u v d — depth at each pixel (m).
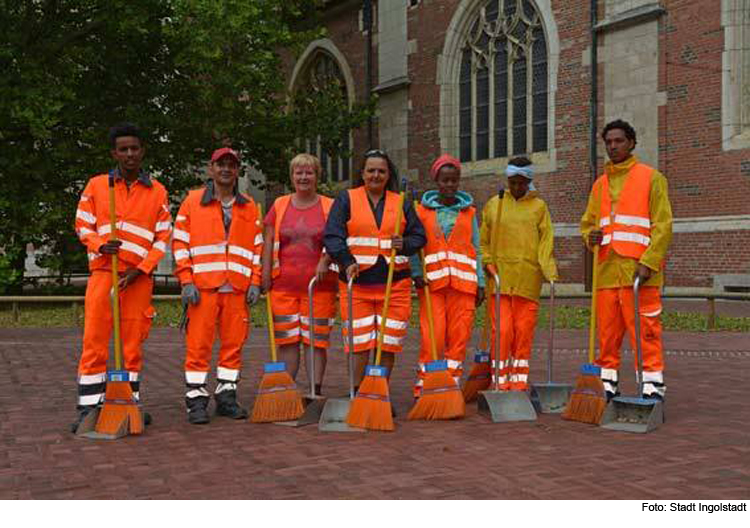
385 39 23.83
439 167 5.80
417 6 22.69
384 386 5.15
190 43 15.66
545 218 6.10
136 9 16.33
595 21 17.84
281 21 18.27
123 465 4.27
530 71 19.62
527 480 3.93
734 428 5.14
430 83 22.31
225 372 5.68
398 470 4.14
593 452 4.51
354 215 5.57
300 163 5.80
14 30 16.91
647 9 16.72
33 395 6.53
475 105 21.23
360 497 3.65
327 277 5.81
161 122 17.77
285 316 5.84
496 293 5.88
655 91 16.75
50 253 17.94
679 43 16.36
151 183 5.34
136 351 5.34
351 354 5.48
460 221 5.84
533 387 5.96
